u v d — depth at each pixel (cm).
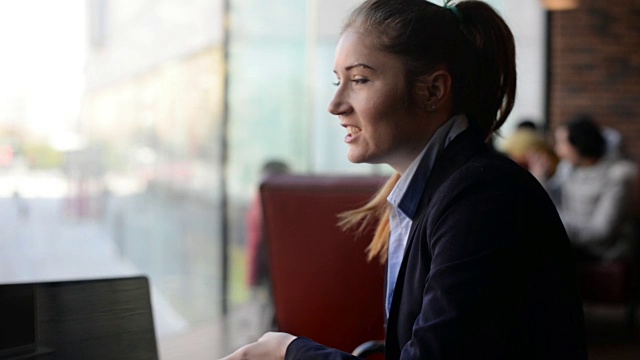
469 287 94
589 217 418
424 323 95
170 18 366
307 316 204
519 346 98
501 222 97
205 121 383
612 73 600
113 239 353
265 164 394
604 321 469
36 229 332
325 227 201
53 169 335
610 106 602
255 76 400
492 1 577
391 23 107
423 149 112
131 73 354
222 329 365
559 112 597
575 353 102
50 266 335
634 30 601
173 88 371
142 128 360
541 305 99
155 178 367
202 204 381
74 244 342
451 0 117
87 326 112
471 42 113
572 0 544
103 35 344
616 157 427
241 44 394
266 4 398
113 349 113
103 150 349
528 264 98
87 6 337
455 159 109
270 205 203
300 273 203
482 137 113
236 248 390
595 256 414
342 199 201
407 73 108
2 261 323
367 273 201
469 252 96
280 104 407
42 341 107
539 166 457
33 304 107
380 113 108
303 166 414
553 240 101
